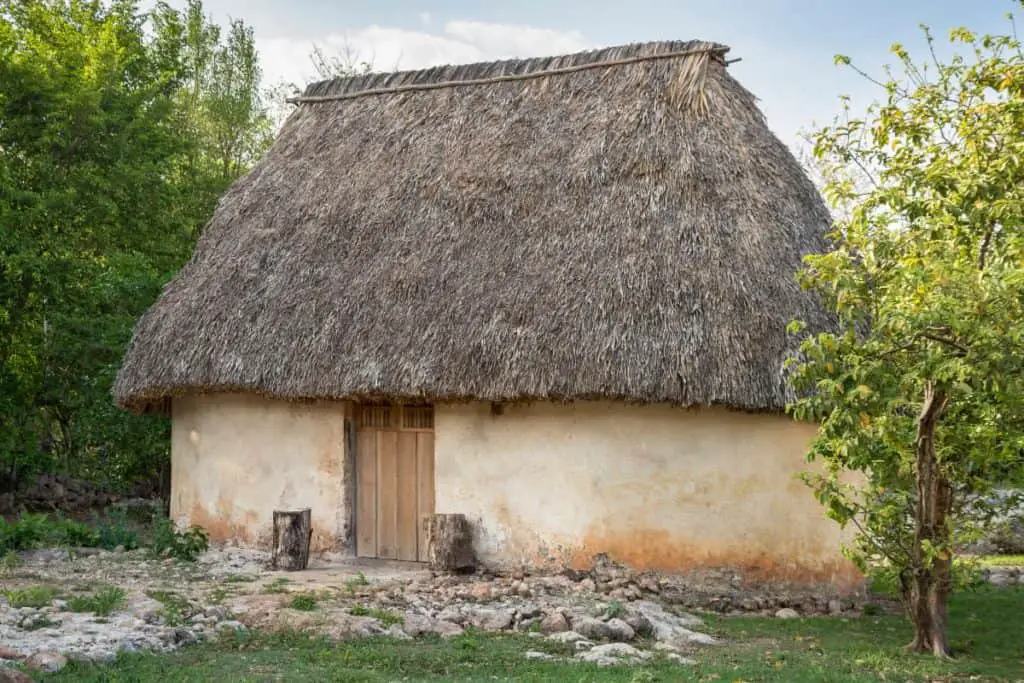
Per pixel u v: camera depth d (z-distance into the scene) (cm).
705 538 1062
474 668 722
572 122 1298
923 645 843
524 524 1125
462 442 1159
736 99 1273
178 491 1348
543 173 1245
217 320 1230
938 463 818
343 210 1314
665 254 1094
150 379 1227
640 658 775
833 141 915
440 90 1448
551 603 928
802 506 1042
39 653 657
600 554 1091
